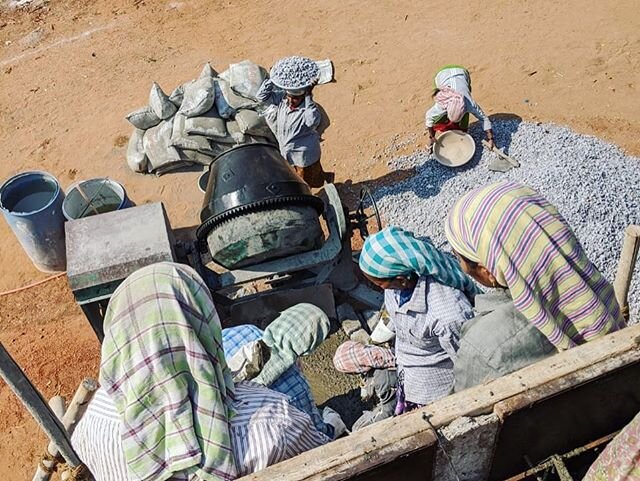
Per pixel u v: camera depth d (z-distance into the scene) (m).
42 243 6.43
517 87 8.48
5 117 9.00
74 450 3.45
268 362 4.05
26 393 3.24
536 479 3.30
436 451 2.85
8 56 10.09
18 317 6.57
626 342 3.02
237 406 2.93
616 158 7.14
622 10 9.56
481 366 3.14
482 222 3.06
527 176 6.91
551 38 9.23
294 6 10.45
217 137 7.54
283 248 5.14
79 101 9.12
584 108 8.05
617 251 6.07
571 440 3.31
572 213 6.32
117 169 8.00
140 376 2.71
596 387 3.00
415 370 3.97
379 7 10.25
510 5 9.96
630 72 8.51
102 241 5.15
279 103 6.45
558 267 2.99
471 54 9.14
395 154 7.79
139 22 10.47
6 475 5.26
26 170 8.16
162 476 2.75
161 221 5.29
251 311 5.68
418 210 7.03
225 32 10.09
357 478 2.75
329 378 5.21
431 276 3.73
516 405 2.84
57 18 10.73
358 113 8.41
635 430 2.39
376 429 2.83
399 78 8.88
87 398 4.28
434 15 9.96
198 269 5.30
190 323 2.78
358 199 7.33
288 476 2.68
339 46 9.56
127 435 2.73
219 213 5.00
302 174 6.81
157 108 7.80
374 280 3.80
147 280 2.81
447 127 7.36
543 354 3.15
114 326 2.78
